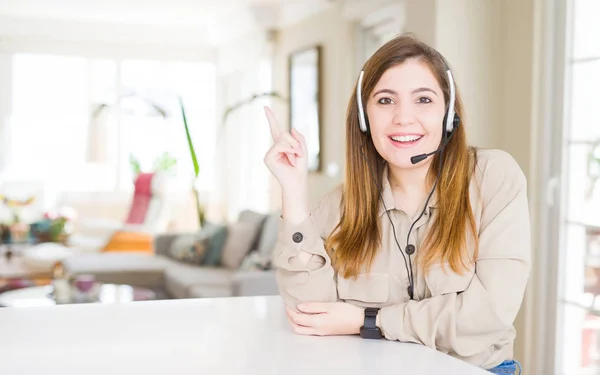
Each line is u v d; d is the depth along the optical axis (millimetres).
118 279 5188
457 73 3465
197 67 8664
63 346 1183
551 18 3135
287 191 1381
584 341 2982
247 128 7887
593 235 2924
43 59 8117
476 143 3471
